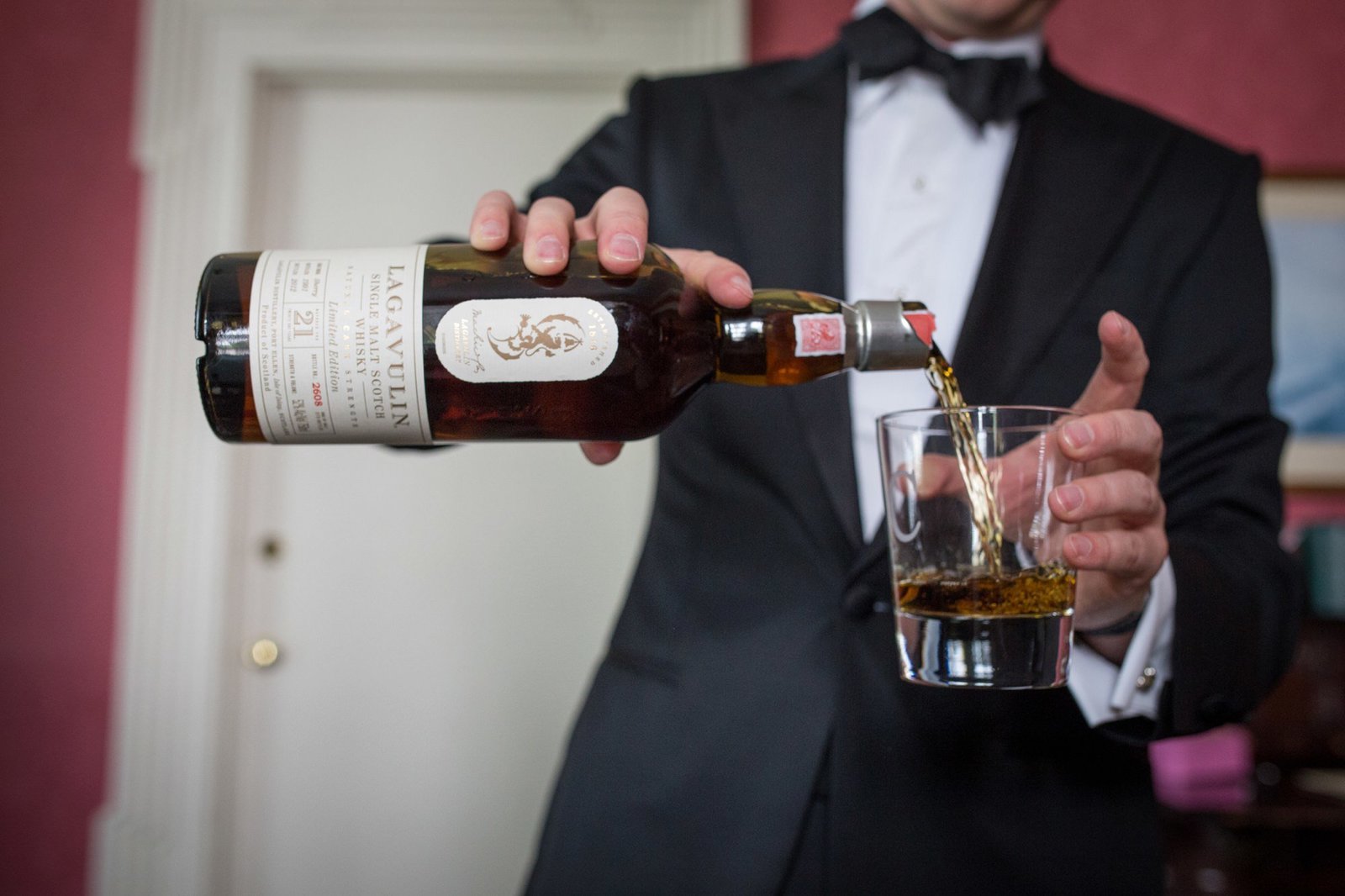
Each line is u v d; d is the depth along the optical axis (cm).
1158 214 77
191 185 188
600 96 199
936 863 68
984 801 68
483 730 191
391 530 193
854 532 71
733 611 74
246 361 55
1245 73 188
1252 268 78
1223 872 134
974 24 81
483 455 194
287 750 190
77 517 185
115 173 190
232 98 190
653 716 74
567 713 191
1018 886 68
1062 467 54
